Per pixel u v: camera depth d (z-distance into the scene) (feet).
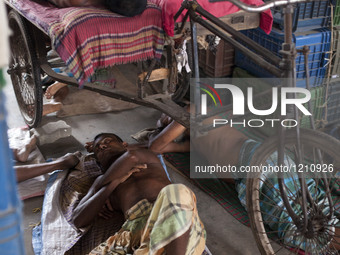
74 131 13.25
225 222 9.55
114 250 7.30
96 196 8.39
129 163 8.68
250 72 13.79
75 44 7.90
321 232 7.38
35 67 10.91
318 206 7.27
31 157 11.56
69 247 8.29
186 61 9.16
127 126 13.62
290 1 5.97
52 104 13.39
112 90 9.87
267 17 9.48
